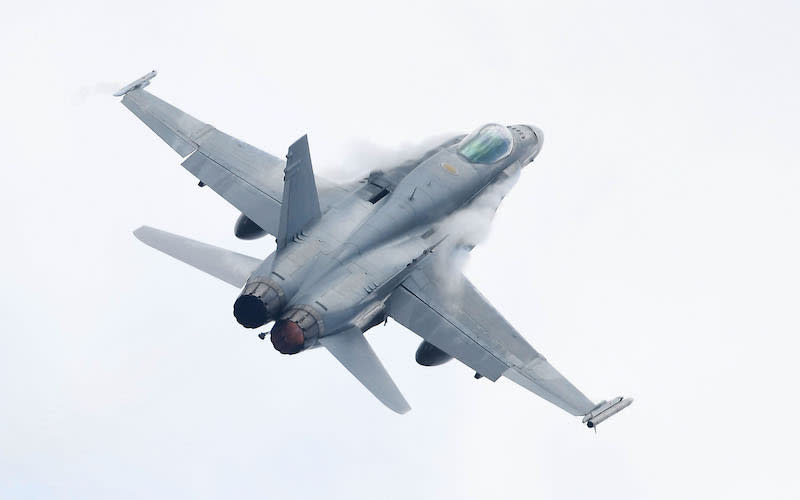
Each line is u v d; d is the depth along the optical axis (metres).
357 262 110.25
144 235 109.44
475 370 107.94
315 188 108.44
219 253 109.12
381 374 103.31
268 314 104.88
